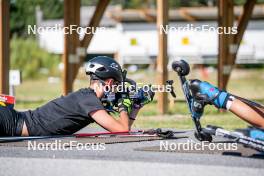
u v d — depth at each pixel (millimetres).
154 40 87625
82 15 113375
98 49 88625
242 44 86688
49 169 13125
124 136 18031
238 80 80562
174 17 81812
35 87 67438
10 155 15016
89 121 17172
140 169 13039
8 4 33750
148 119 27844
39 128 17188
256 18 84500
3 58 33500
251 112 14547
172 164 13633
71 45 36688
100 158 14562
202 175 12367
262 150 13734
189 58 82312
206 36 81562
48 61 96375
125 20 87625
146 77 76500
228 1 35969
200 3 120125
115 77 16953
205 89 14617
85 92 17125
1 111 17125
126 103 16891
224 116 29859
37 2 121500
